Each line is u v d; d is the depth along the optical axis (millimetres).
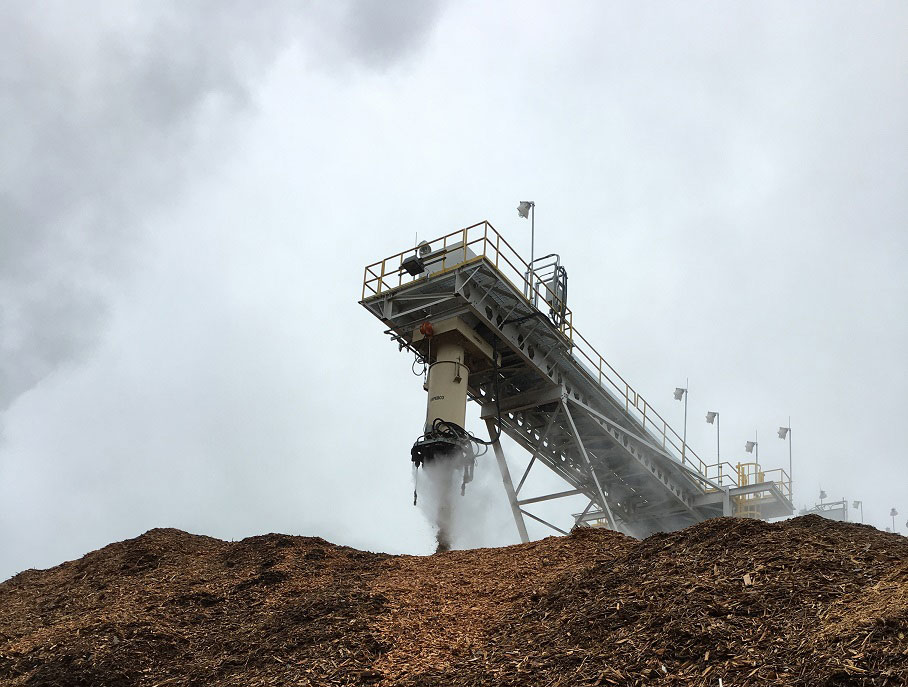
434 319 24594
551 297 26719
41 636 13320
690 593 10797
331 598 13172
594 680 9266
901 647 8180
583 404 27422
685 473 33156
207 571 15906
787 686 8141
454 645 11477
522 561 14789
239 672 11266
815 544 11641
